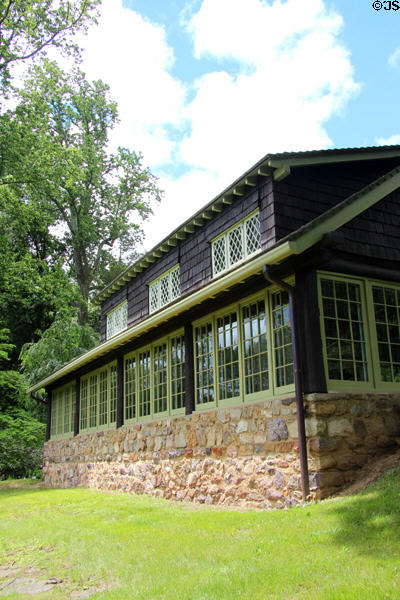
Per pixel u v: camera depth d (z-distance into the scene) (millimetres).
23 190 21469
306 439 6578
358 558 3879
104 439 13055
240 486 7664
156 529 6238
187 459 9164
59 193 24875
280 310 7504
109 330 17219
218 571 4129
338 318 7289
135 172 32219
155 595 3803
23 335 29672
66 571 5043
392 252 8023
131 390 12391
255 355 7957
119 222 31703
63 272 23422
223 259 10047
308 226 6523
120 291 16328
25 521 8281
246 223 9234
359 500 5566
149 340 11344
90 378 15266
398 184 8141
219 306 8781
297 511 5824
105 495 11000
